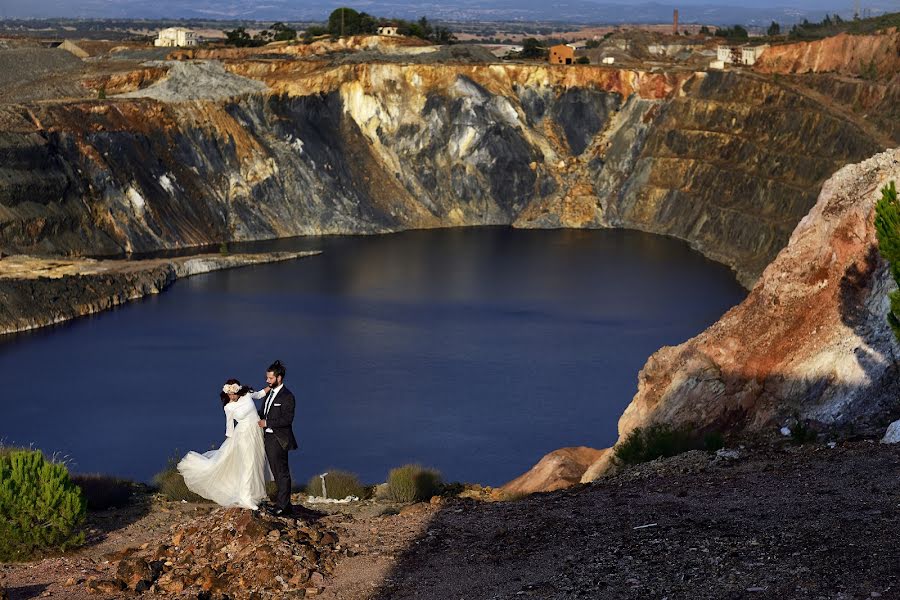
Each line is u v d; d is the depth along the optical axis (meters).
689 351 34.88
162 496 26.92
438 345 79.88
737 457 24.81
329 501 27.03
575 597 15.84
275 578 17.30
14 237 110.00
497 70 159.62
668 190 143.00
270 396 19.91
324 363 74.44
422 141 153.12
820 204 33.84
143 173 127.62
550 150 155.75
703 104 146.12
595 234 140.88
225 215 134.75
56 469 21.23
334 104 153.00
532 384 68.50
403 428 58.72
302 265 117.56
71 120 125.12
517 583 16.84
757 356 32.25
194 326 87.44
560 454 36.69
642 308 93.25
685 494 21.39
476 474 50.41
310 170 144.25
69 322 89.56
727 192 131.75
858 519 17.69
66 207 116.56
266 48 182.12
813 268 32.66
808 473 21.56
